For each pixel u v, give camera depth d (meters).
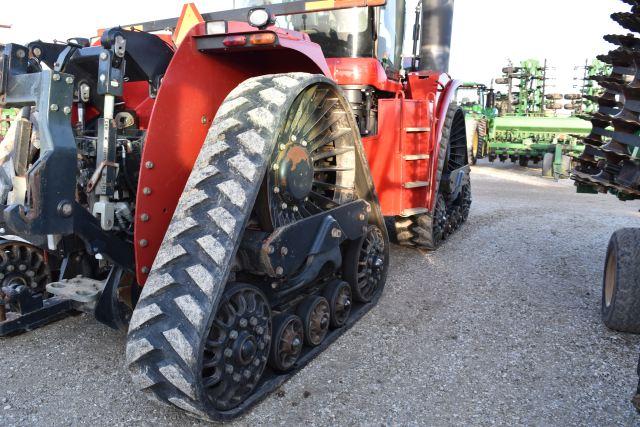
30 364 2.82
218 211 2.25
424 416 2.43
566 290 4.18
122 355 2.94
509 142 15.92
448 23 5.85
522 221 7.02
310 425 2.35
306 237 2.73
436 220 5.28
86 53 2.76
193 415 2.27
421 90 4.87
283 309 2.80
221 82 2.76
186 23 3.21
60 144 2.23
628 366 2.92
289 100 2.46
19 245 3.32
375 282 3.71
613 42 2.92
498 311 3.71
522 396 2.61
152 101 3.32
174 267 2.23
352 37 4.11
